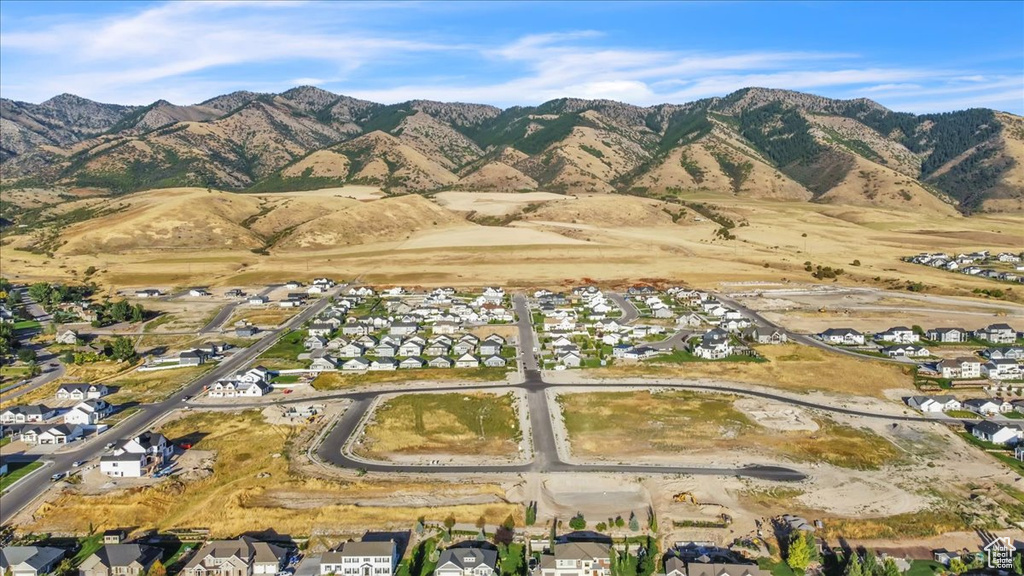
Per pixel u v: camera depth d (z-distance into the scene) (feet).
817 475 316.60
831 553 252.83
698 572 233.14
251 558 244.83
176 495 298.97
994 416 392.27
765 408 403.13
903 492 300.20
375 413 397.19
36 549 248.32
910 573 240.53
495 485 303.68
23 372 492.54
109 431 374.63
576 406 406.82
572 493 298.35
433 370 483.92
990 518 278.05
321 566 241.35
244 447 349.20
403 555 253.03
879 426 377.30
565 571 241.55
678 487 303.68
